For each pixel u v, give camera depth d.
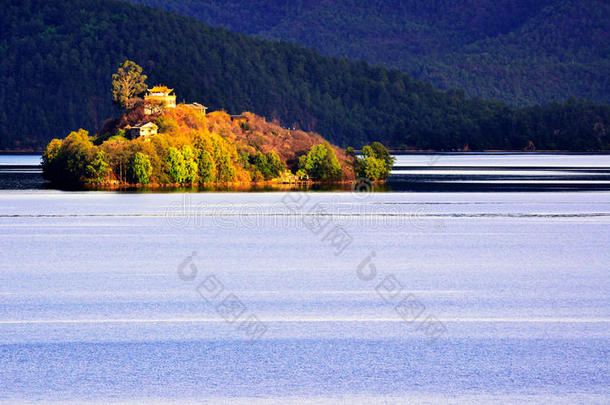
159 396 182.50
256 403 179.00
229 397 182.25
